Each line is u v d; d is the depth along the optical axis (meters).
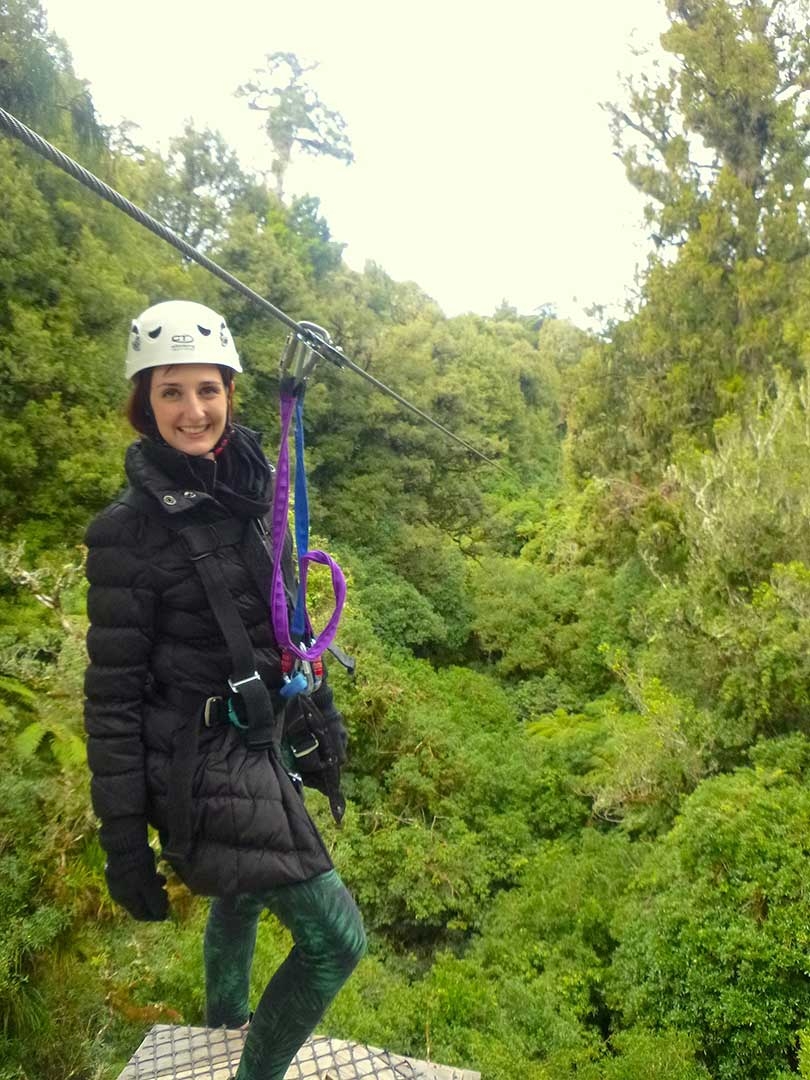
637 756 9.71
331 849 8.68
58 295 10.47
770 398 13.43
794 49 16.30
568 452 18.81
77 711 5.18
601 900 8.30
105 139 12.66
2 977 3.79
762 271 15.23
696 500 10.91
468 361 39.28
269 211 23.84
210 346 1.61
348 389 18.86
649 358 16.34
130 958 4.70
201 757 1.60
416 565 18.25
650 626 12.38
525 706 15.48
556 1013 6.98
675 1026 6.25
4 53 10.24
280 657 1.71
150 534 1.58
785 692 8.66
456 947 8.87
